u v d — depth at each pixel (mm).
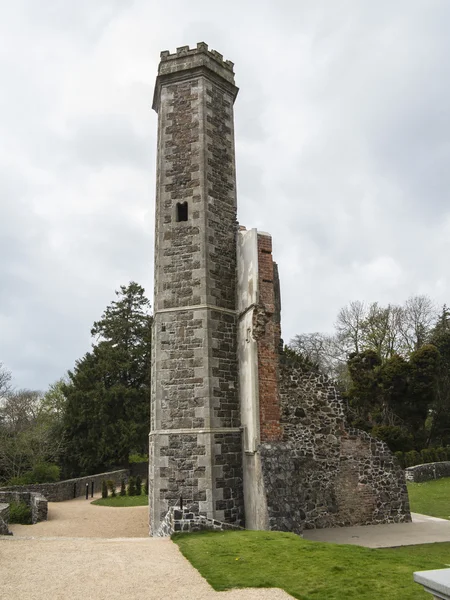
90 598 6059
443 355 32312
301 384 14328
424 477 23484
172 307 13695
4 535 10531
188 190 14500
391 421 29641
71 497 23938
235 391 13305
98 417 31766
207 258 13812
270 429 12078
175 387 13039
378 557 7934
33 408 36781
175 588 6418
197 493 12109
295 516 11031
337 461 13977
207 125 15008
